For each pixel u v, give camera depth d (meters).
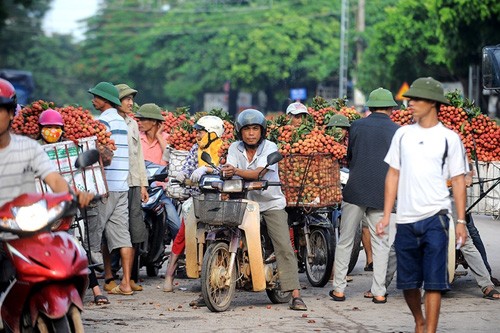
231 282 15.06
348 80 107.25
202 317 14.47
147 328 13.53
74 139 15.37
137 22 137.12
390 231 15.98
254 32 110.50
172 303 15.84
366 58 75.06
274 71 109.06
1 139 10.66
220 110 20.80
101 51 133.00
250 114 15.09
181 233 17.05
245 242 15.16
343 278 16.20
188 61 120.19
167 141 19.91
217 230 14.98
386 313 14.92
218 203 14.62
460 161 11.85
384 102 15.90
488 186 16.91
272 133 16.66
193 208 15.58
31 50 151.00
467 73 56.81
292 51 108.56
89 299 16.20
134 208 17.36
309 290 17.38
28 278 9.85
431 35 66.12
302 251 17.94
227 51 113.69
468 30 50.44
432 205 11.75
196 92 118.50
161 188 18.58
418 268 11.91
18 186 10.73
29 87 89.75
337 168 16.75
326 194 16.47
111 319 14.24
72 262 9.98
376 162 15.71
